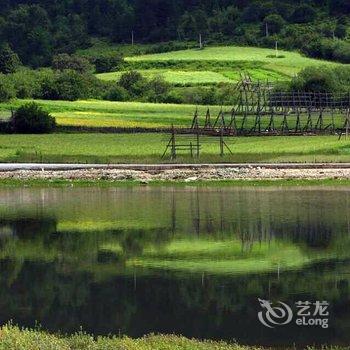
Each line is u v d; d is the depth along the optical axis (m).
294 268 97.31
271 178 179.12
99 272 97.00
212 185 174.12
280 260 101.69
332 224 125.56
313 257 103.19
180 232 121.38
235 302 83.62
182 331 74.56
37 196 162.25
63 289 89.56
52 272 97.25
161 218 134.00
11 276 95.50
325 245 110.38
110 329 75.50
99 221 132.00
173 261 102.25
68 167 189.75
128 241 115.31
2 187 174.50
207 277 93.62
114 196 161.00
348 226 123.69
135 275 95.19
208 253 106.56
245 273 95.25
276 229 122.25
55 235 120.75
